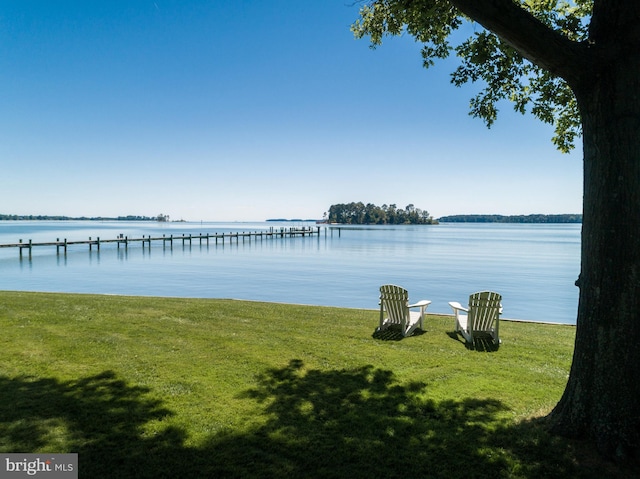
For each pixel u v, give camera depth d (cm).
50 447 360
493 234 10031
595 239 371
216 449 363
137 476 325
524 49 372
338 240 6988
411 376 559
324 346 700
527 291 1995
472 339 758
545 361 641
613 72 360
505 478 329
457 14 649
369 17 777
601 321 366
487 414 440
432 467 342
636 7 352
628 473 331
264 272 2684
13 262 3244
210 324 838
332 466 342
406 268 2925
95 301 1062
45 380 507
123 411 429
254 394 485
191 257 3797
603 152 365
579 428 377
